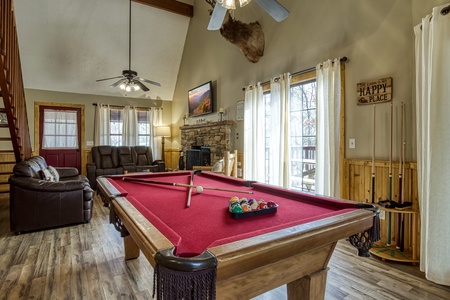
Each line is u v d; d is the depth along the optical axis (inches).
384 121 105.5
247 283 40.1
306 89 148.5
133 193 74.9
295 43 146.8
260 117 166.9
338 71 119.0
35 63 238.4
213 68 227.0
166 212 55.1
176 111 306.8
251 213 51.3
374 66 109.0
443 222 78.3
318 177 127.4
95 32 239.3
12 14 118.9
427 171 82.5
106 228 132.6
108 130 280.4
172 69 295.0
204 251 32.5
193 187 79.8
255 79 177.8
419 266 88.7
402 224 97.7
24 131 162.1
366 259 95.5
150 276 84.4
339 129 119.6
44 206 128.0
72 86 264.1
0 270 88.5
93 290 76.3
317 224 42.7
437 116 79.4
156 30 258.5
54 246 109.4
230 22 162.9
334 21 125.3
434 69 80.0
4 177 207.9
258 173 167.3
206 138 229.9
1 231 128.0
